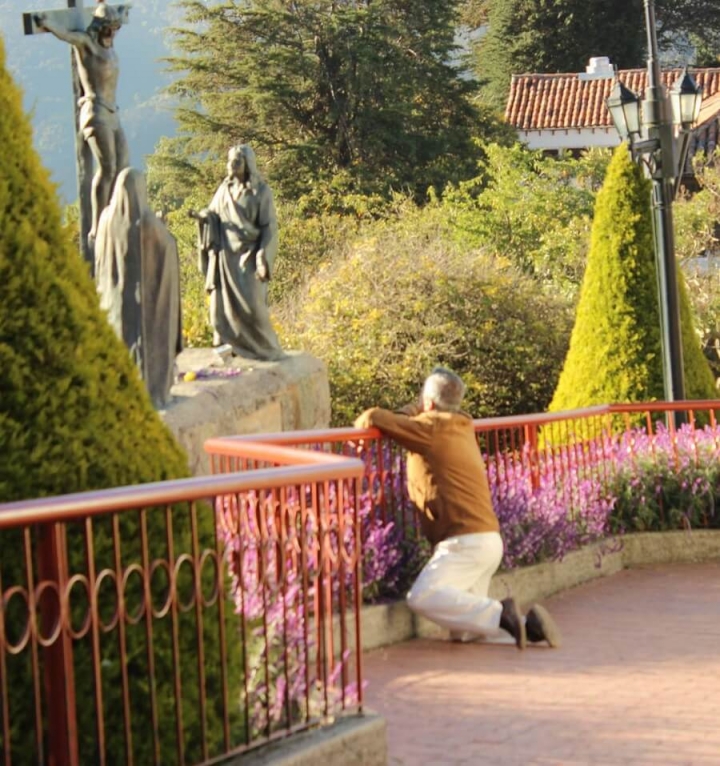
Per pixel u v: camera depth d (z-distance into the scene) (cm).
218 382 1259
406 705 643
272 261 1434
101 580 423
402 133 4119
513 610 758
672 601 904
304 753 486
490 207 2877
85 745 431
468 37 6312
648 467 1084
